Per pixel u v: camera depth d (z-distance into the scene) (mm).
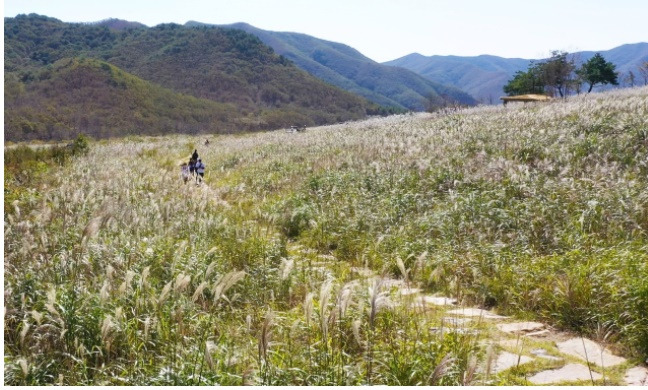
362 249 9883
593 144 14133
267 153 27625
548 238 8859
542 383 4762
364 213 11562
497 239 9188
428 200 12070
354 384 4648
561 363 5195
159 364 5141
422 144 18875
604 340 5457
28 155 23953
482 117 26203
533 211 9938
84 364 5043
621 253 7371
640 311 5719
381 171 15156
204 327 5746
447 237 9508
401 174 14328
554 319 6383
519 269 7664
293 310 6637
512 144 15938
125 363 5258
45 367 5156
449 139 18859
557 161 13297
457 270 8086
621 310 5895
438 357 4988
